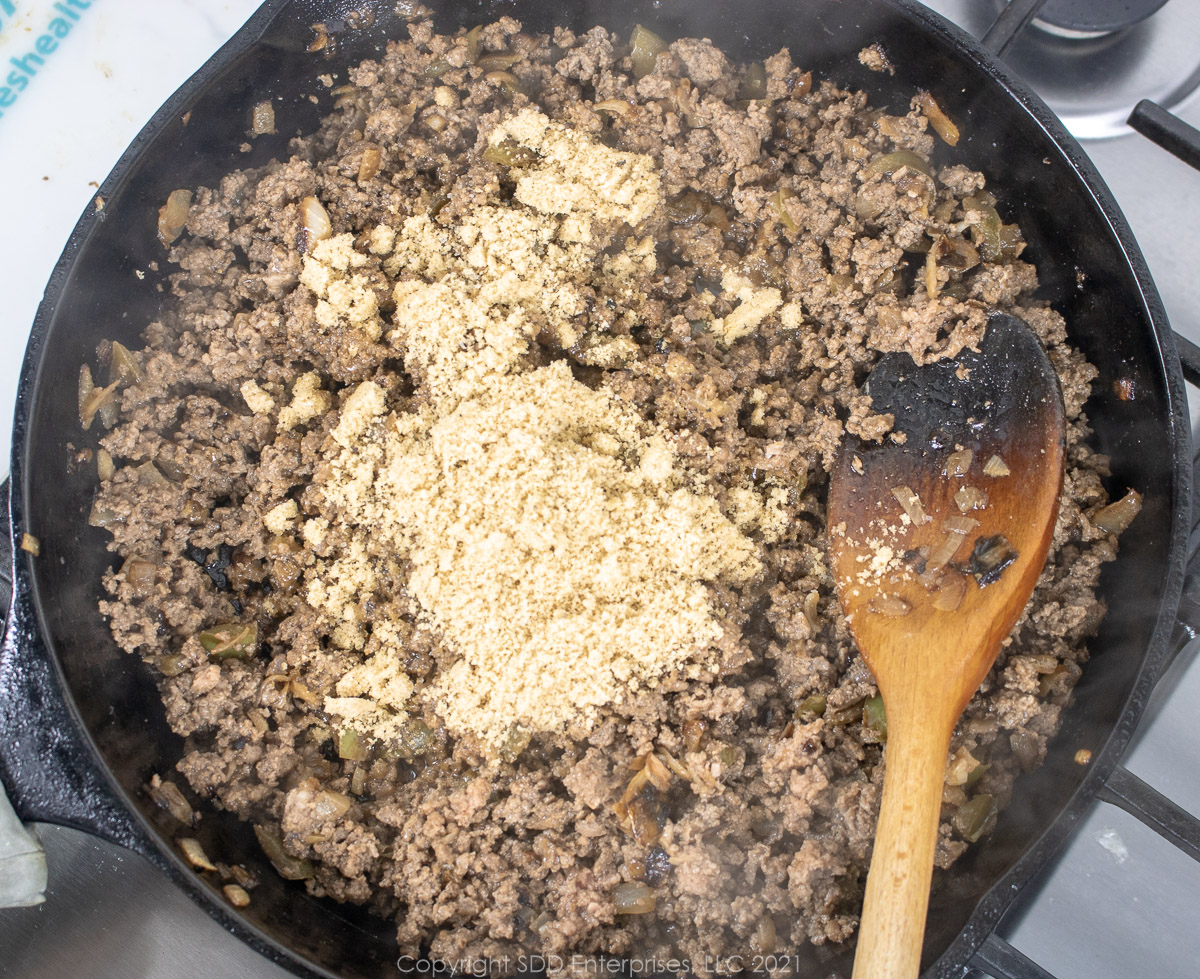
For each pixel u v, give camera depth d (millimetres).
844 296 388
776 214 399
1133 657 338
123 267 373
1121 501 361
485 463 363
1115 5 426
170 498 374
